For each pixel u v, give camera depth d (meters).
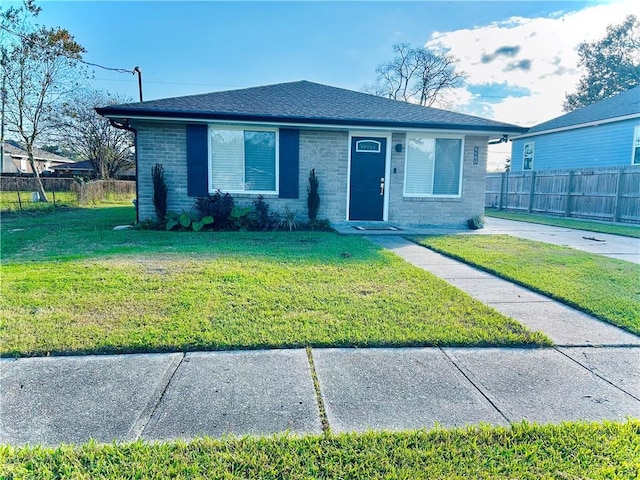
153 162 9.30
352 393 2.40
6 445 1.89
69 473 1.72
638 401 2.34
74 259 5.64
